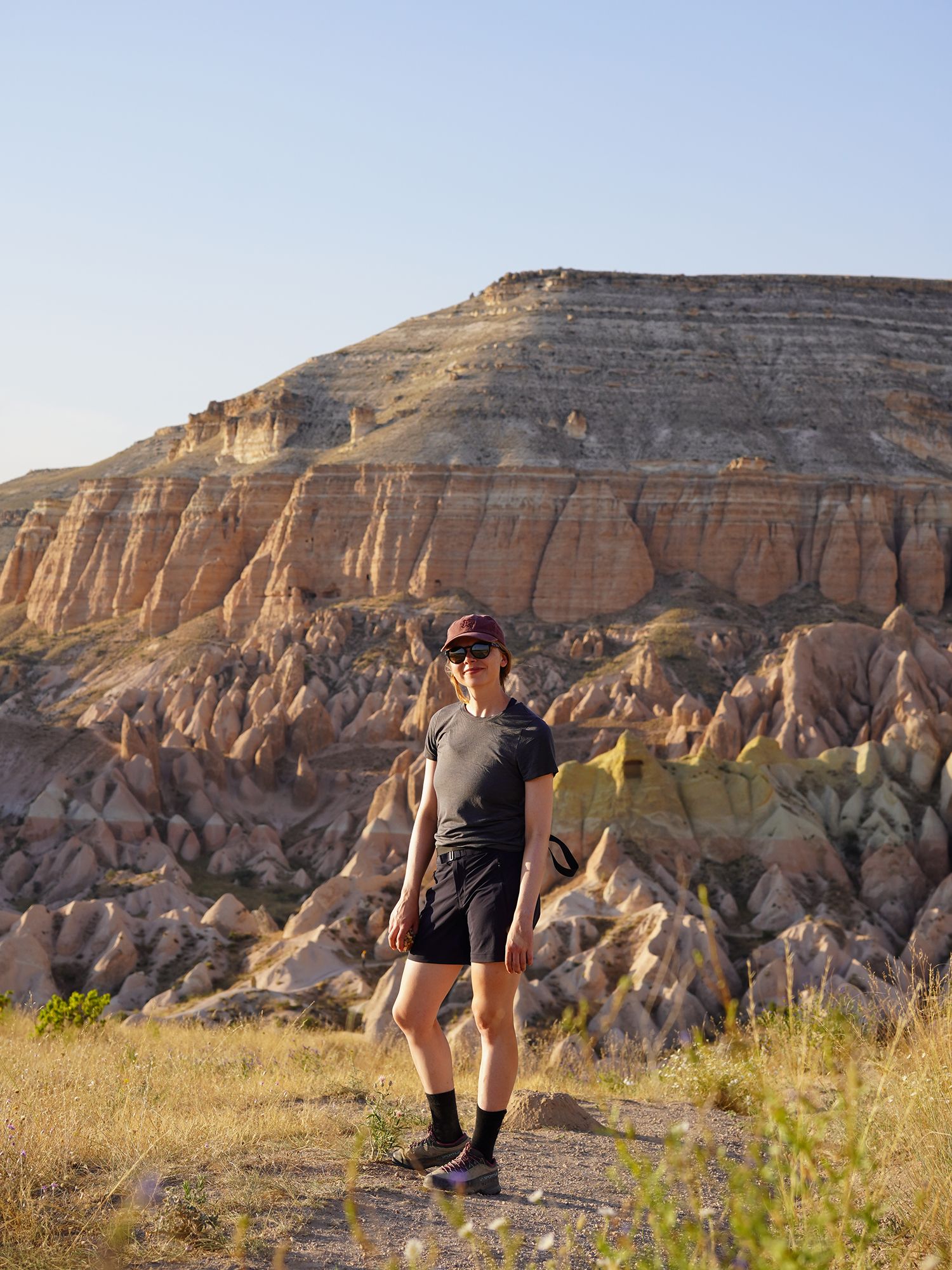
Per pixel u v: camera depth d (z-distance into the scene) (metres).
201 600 121.44
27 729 81.31
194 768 81.25
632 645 103.06
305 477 119.12
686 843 48.38
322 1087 9.28
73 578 131.75
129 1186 5.07
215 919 52.84
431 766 5.95
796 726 68.88
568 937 39.19
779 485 115.81
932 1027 5.63
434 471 115.56
